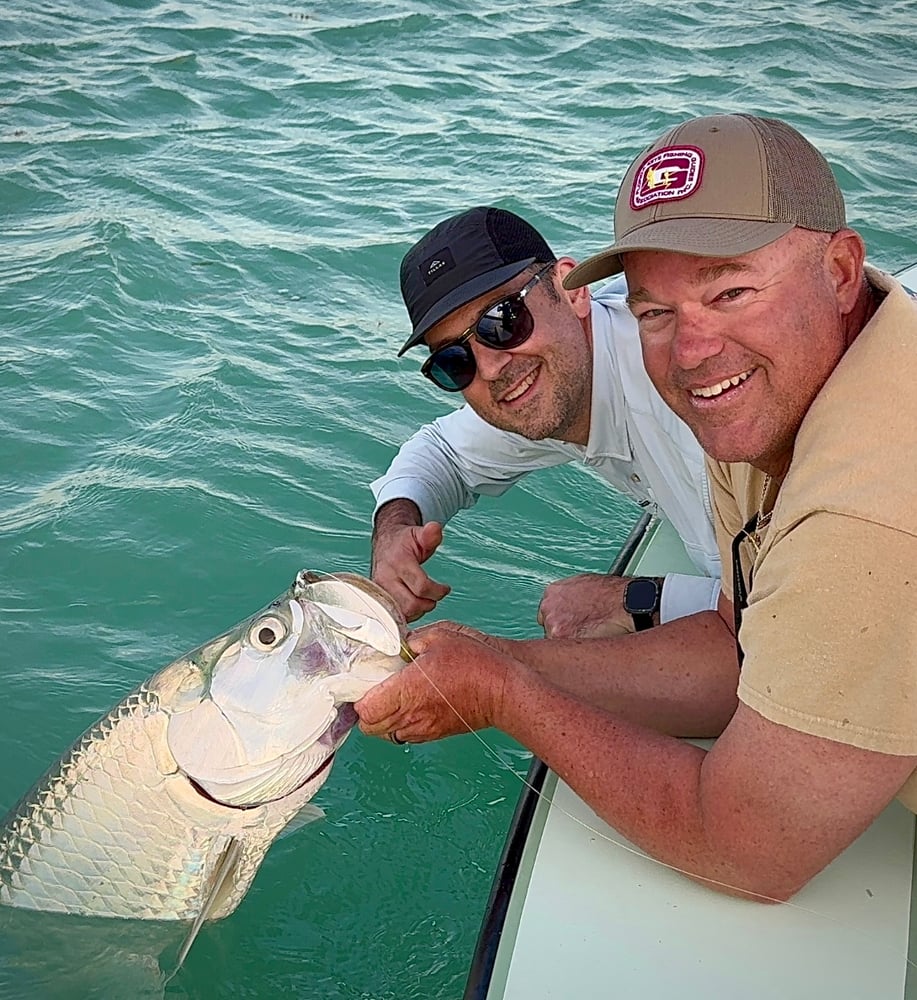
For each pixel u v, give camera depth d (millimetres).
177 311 2732
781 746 889
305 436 2277
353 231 3113
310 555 1961
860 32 4906
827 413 867
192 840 1220
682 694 1245
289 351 2572
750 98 4125
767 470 993
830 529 840
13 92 4156
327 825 1479
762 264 861
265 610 1204
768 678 887
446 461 1751
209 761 1180
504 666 1103
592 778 1046
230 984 1293
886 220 3125
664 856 1024
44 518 2020
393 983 1287
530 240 1469
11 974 1239
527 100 4168
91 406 2346
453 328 1452
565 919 1013
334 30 4992
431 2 5375
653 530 1697
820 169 885
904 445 831
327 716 1177
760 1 5391
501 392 1486
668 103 4078
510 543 2039
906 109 3994
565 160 3582
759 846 940
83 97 4121
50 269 2859
